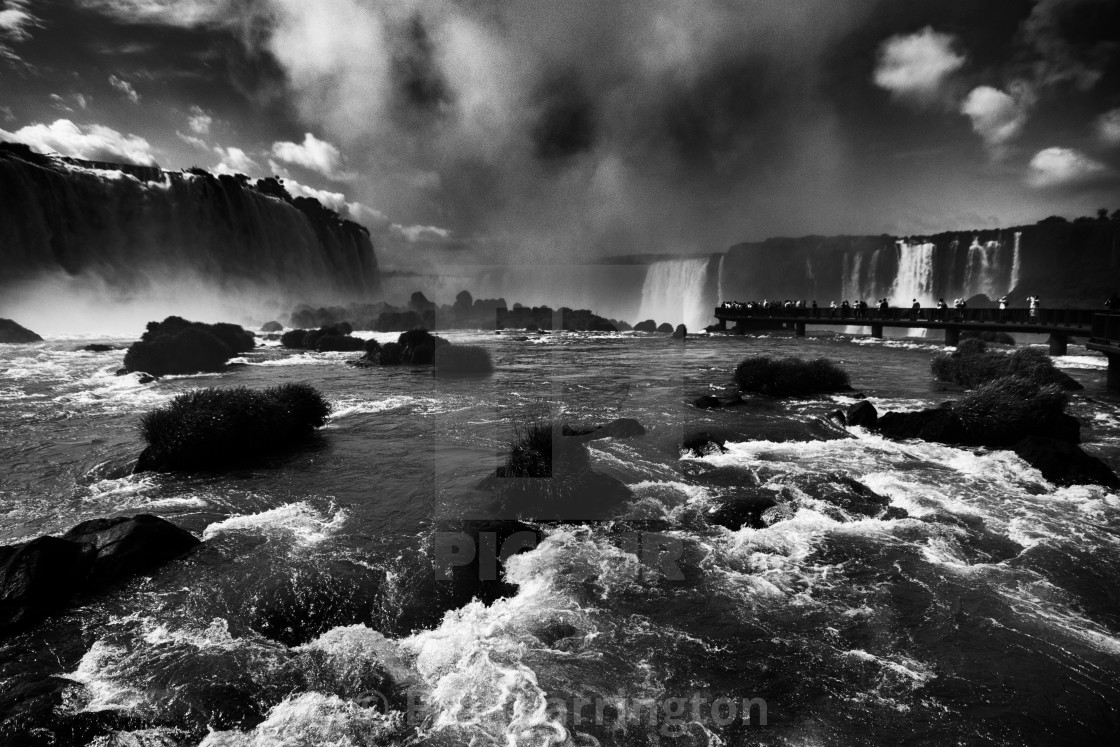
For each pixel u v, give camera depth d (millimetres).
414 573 6078
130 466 10203
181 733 3945
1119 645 4938
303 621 5387
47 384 19734
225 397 11547
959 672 4520
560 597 5500
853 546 6852
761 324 57906
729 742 3725
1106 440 12219
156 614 5484
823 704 4125
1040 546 6898
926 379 21078
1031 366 18844
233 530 7453
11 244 53781
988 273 74625
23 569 5531
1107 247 82000
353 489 9062
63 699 4258
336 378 21922
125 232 65938
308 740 3846
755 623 5168
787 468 9906
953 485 9195
